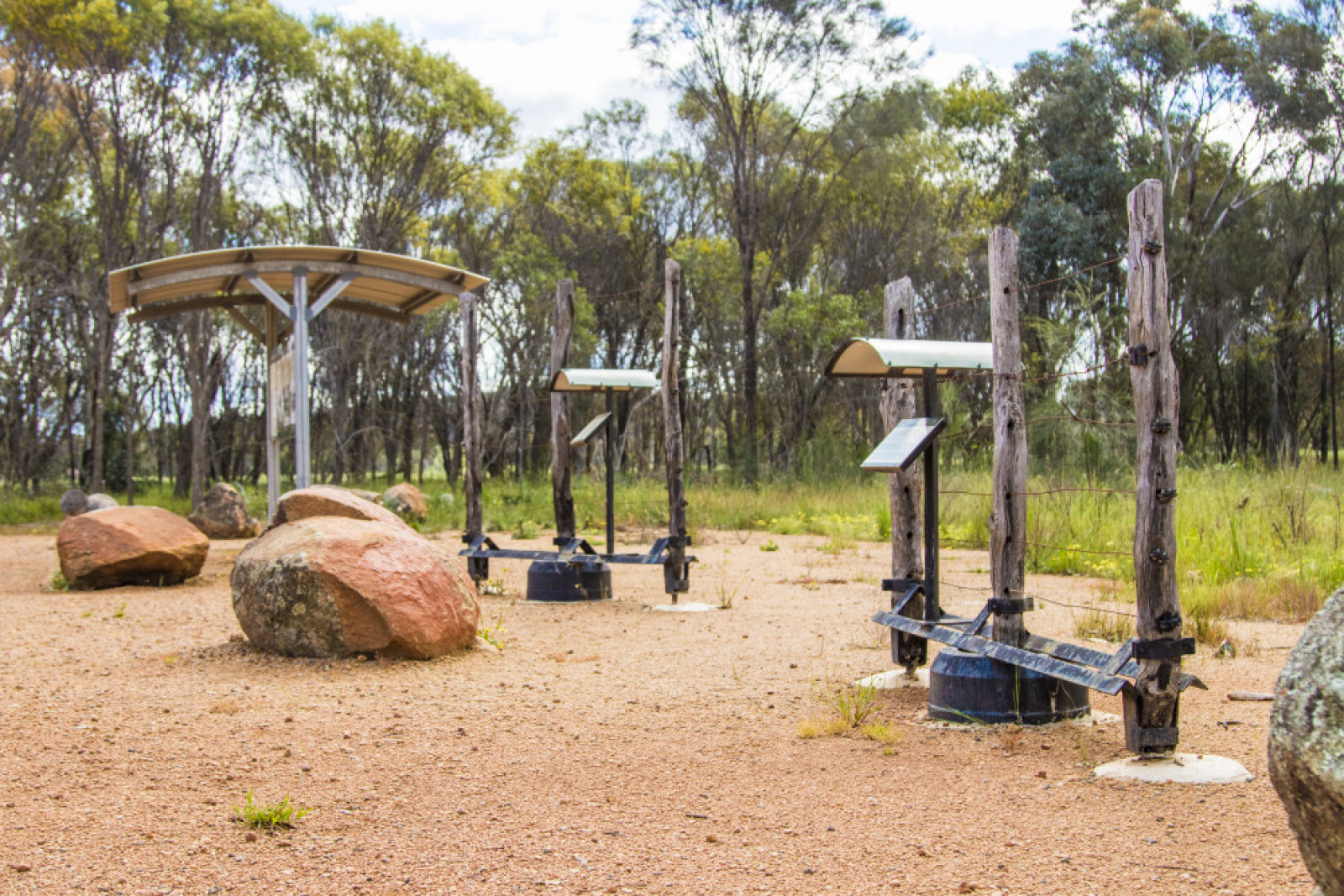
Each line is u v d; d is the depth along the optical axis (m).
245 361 43.50
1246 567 10.53
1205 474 16.98
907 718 5.71
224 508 20.08
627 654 7.69
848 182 35.09
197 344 29.44
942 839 3.87
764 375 39.22
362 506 8.88
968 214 41.22
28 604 10.63
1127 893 3.33
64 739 5.31
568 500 11.90
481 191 41.31
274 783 4.64
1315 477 15.59
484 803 4.36
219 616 9.69
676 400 10.46
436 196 37.06
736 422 43.53
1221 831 3.86
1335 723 2.66
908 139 36.94
